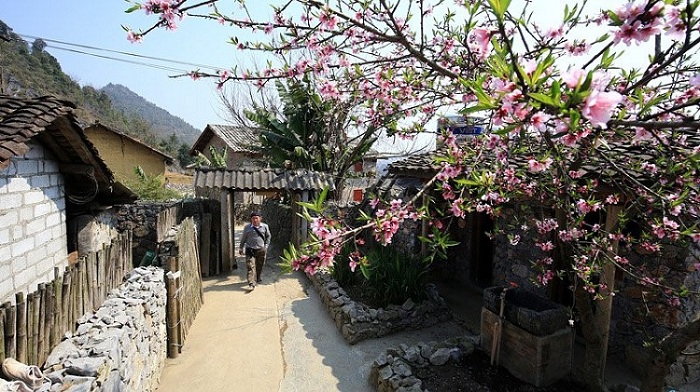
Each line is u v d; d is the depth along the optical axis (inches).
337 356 200.2
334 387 173.3
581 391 149.4
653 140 107.1
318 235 86.6
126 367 125.3
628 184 122.0
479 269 285.1
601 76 49.7
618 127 88.0
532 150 114.4
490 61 70.9
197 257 265.6
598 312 156.6
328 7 89.4
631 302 176.1
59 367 103.1
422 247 281.1
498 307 168.2
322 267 84.9
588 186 128.3
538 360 149.5
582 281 134.9
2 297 133.9
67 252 201.3
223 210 346.6
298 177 366.9
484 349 175.8
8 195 138.3
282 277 334.6
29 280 152.1
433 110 143.7
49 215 169.0
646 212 122.1
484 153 113.4
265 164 590.6
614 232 143.1
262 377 179.9
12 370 90.9
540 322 149.3
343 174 487.2
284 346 210.4
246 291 299.4
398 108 142.7
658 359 123.1
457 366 166.4
